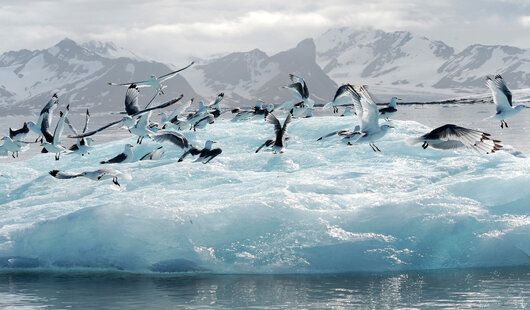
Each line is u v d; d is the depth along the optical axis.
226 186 23.22
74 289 18.25
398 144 28.31
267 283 18.22
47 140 25.45
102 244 20.22
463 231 19.67
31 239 20.80
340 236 19.52
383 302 16.53
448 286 17.61
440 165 24.97
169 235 19.86
